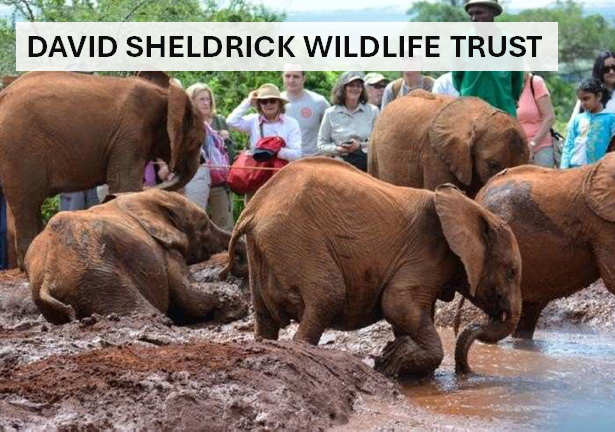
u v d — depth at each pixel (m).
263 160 19.17
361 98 20.08
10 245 19.58
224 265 15.88
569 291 15.20
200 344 11.56
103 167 18.44
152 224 15.08
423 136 18.52
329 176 12.62
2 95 18.47
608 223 14.70
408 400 11.69
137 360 10.73
